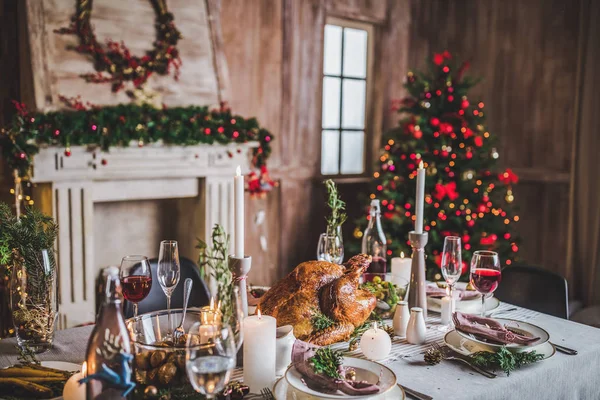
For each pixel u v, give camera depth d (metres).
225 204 3.84
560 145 4.35
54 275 1.59
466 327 1.61
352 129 4.93
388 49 4.92
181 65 3.58
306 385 1.28
